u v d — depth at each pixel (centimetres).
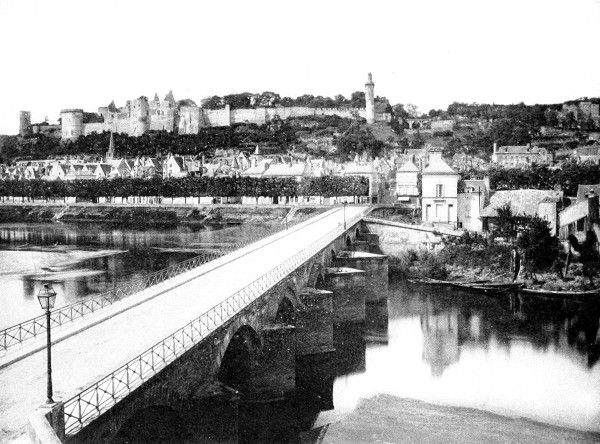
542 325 8206
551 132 17638
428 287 10906
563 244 10550
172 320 4275
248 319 4850
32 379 3102
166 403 3322
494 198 12125
